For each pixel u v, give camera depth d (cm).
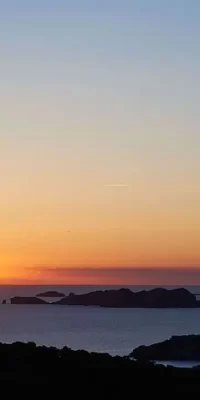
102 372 3603
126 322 18950
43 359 3728
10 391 3161
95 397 3212
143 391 3372
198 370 3909
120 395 3278
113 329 16062
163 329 16200
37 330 15350
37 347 3991
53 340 12000
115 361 3888
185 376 3728
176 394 3369
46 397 3138
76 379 3441
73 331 15112
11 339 11988
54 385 3312
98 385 3391
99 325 17588
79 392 3259
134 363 3922
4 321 19500
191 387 3506
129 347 10550
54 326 16988
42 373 3497
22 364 3594
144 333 14525
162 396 3325
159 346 7694
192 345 7706
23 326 16988
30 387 3244
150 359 7438
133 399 3238
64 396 3178
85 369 3619
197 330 15875
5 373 3419
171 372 3797
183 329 16250
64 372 3538
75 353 3969
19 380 3325
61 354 3888
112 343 11444
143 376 3619
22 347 3928
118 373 3619
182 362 7212
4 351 3791
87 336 13325
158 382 3547
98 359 3878
